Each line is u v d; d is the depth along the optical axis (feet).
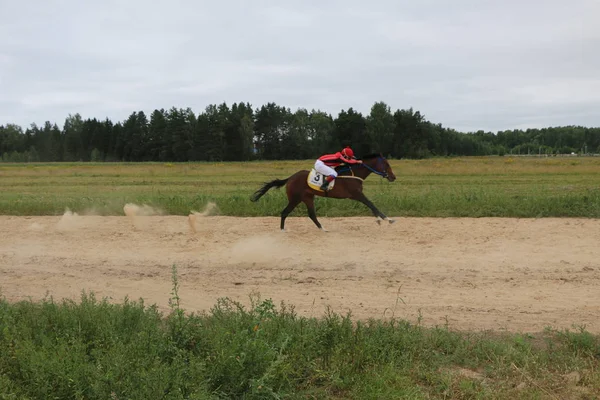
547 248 33.60
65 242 39.19
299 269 30.71
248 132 289.94
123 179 104.73
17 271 31.71
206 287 27.71
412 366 16.85
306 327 18.48
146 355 15.57
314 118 299.38
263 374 14.93
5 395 13.58
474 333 19.61
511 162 147.23
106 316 19.43
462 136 353.92
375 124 276.00
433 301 24.34
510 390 15.35
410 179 91.71
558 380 15.93
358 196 41.52
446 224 41.81
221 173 123.13
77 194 70.79
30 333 17.81
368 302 24.40
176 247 37.04
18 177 114.21
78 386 14.12
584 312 22.30
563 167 120.98
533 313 22.34
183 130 303.48
